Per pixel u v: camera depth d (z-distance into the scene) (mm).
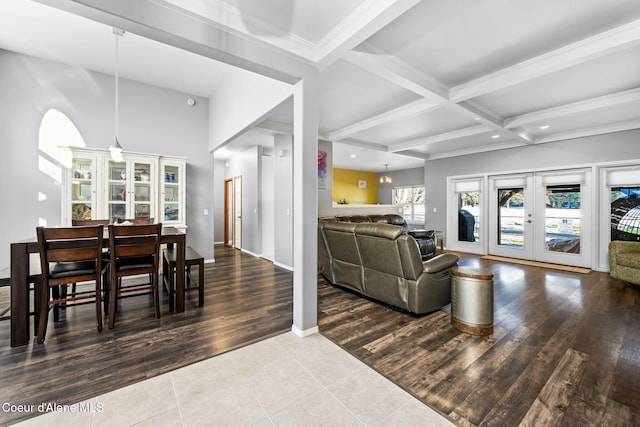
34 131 3551
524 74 2682
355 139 5699
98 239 2320
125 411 1453
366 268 3184
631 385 1648
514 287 3662
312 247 2365
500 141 5574
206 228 5082
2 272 2299
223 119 4258
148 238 2600
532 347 2113
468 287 2355
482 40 2342
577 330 2391
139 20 1591
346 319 2668
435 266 2754
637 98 3195
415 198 10062
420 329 2445
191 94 4812
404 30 2211
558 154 4992
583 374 1765
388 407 1492
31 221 3535
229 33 1929
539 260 5324
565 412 1444
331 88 3301
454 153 6535
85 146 3854
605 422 1373
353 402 1529
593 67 2701
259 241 5820
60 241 2213
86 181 3609
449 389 1638
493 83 2893
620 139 4344
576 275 4281
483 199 6070
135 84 4266
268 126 4617
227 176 7648
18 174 3469
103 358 1950
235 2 1861
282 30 2143
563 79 2975
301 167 2316
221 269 4695
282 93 2734
